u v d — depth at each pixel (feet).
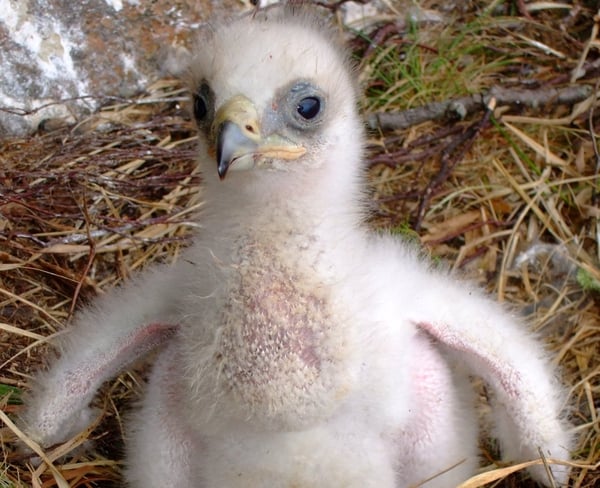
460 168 1.73
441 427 1.22
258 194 1.07
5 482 1.20
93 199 1.59
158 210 1.63
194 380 1.10
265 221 1.07
